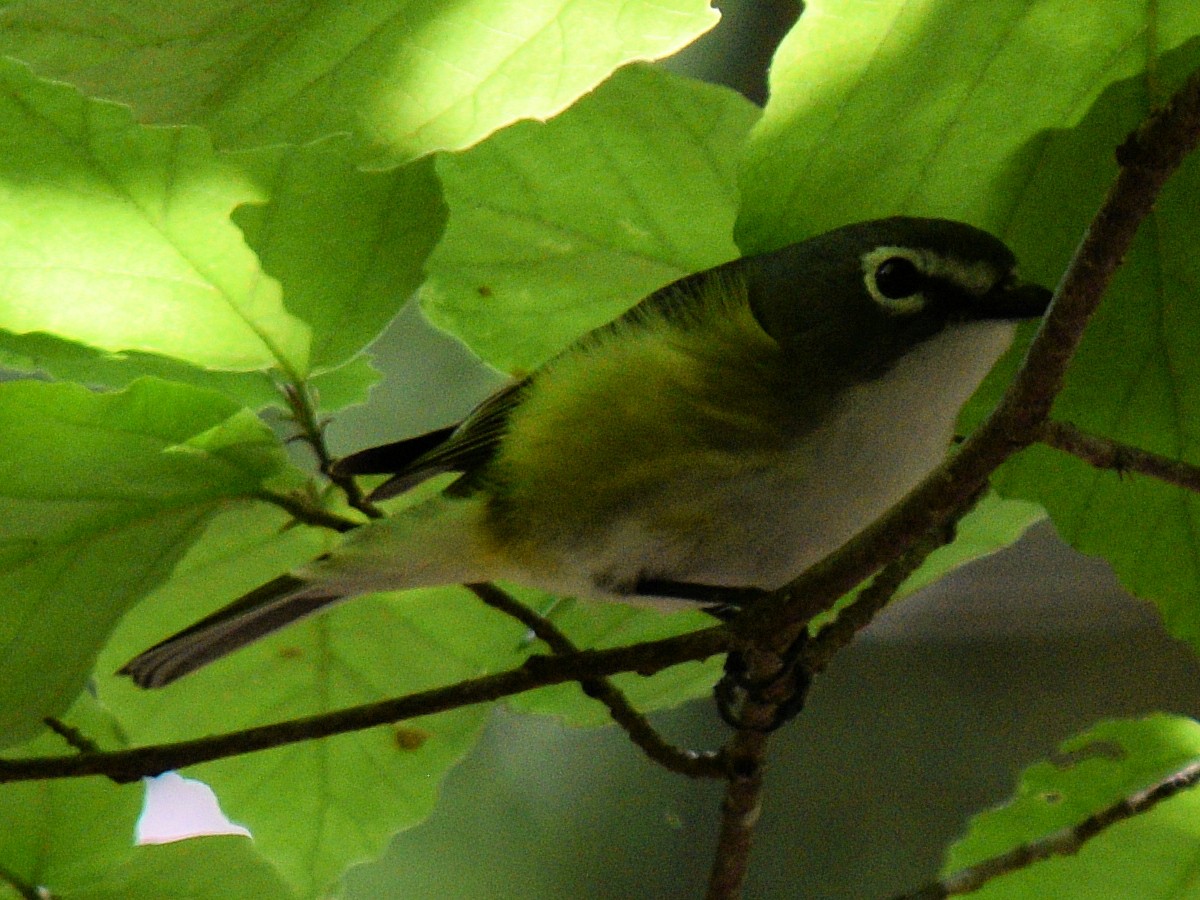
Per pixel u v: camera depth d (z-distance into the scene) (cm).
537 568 264
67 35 257
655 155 263
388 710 261
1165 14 259
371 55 257
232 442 263
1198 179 260
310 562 264
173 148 262
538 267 264
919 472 263
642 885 311
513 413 264
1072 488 262
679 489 263
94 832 265
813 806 315
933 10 258
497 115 257
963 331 262
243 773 267
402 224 263
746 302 263
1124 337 262
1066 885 266
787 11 296
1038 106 260
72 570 263
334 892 269
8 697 263
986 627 327
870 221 261
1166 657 318
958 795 313
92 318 263
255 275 263
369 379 266
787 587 260
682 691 268
